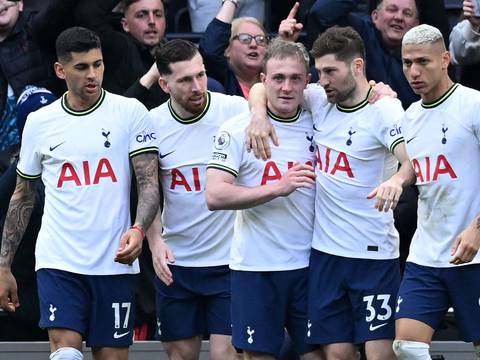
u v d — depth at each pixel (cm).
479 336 1625
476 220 1548
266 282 1662
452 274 1612
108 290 1667
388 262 1642
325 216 1644
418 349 1597
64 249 1661
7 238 1712
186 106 1742
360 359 1850
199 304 1811
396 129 1609
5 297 1716
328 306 1645
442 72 1589
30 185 1711
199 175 1766
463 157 1595
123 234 1670
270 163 1647
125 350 1695
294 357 1880
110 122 1683
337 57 1595
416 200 1927
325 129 1642
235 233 1686
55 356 1630
